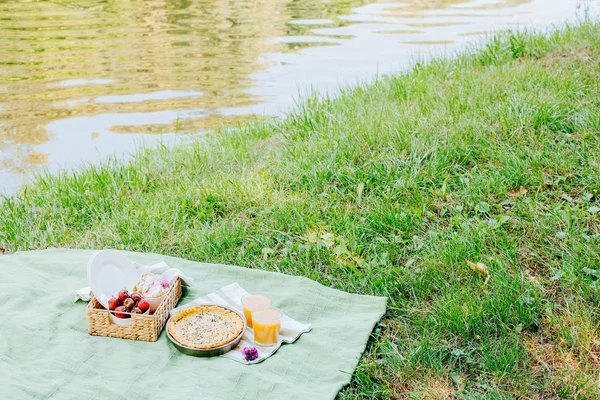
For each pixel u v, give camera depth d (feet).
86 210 16.48
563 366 10.39
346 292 12.42
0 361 10.34
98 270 11.84
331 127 19.89
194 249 14.33
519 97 19.52
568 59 23.52
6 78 30.83
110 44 37.40
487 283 12.33
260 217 15.35
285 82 29.91
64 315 11.61
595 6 45.24
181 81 30.45
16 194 18.01
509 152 16.87
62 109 26.91
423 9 48.78
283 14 47.39
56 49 36.17
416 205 15.15
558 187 15.29
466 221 14.28
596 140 16.81
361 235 14.28
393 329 11.57
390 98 23.00
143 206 16.29
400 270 12.97
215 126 24.50
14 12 46.34
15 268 13.12
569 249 13.08
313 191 16.28
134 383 10.02
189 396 9.71
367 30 40.70
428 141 17.56
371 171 16.70
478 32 38.58
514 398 9.85
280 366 10.44
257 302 11.59
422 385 10.17
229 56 34.86
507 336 11.04
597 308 11.48
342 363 10.52
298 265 13.58
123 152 22.02
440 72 24.93
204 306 11.67
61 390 9.80
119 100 27.94
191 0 53.42
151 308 11.43
